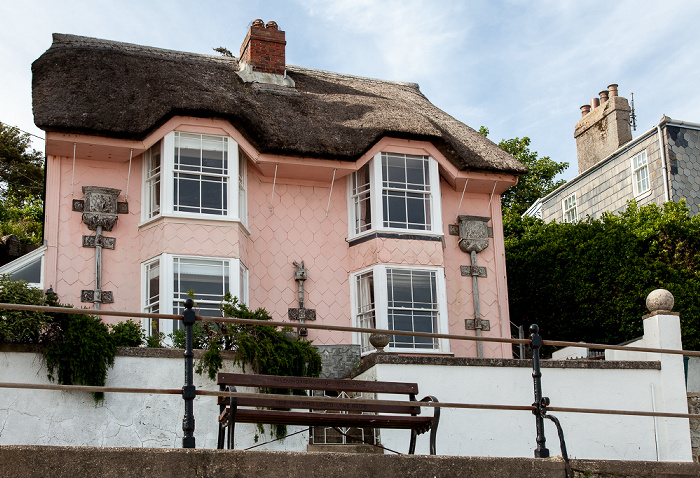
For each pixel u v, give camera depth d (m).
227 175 16.98
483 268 18.83
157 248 16.23
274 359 13.23
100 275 16.19
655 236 20.36
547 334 20.75
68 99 16.14
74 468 7.16
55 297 12.70
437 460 8.23
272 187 18.03
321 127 17.78
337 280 17.98
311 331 17.44
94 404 11.90
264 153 17.25
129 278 16.44
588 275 19.80
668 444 14.08
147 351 12.45
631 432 14.08
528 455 13.48
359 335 17.75
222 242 16.53
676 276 19.28
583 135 29.72
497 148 19.38
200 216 16.50
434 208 18.44
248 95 18.14
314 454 7.88
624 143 27.91
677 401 14.34
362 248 17.98
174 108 16.50
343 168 17.78
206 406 12.48
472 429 13.34
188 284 16.11
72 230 16.33
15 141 38.56
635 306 19.09
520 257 21.55
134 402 12.12
